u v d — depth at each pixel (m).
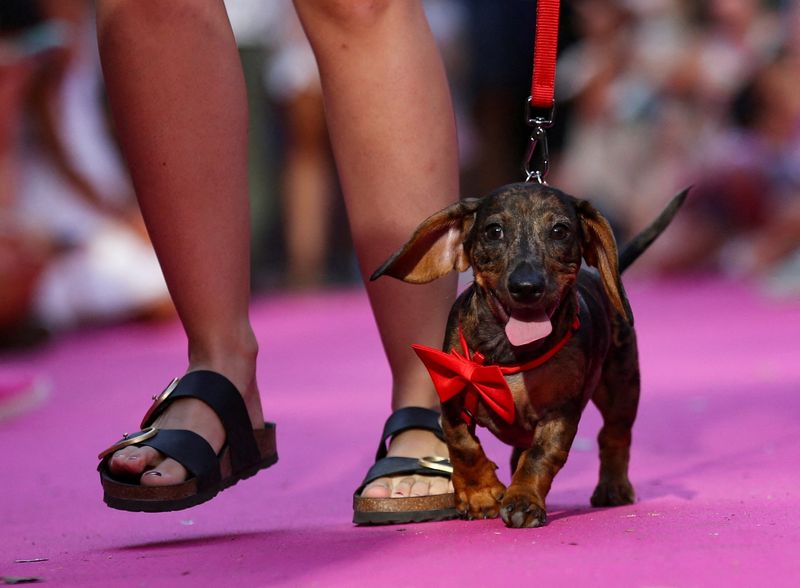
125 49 5.11
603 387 5.52
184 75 5.12
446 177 5.51
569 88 20.44
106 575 4.10
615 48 19.72
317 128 18.89
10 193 13.30
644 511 5.00
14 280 12.67
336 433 7.95
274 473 6.71
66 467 7.15
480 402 4.87
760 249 17.86
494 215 4.80
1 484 6.64
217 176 5.18
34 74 13.63
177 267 5.18
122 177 15.81
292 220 19.25
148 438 4.89
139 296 14.86
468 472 4.95
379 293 5.46
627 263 5.92
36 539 5.11
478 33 20.56
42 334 13.16
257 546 4.51
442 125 5.50
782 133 18.70
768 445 6.93
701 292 17.08
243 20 20.28
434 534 4.57
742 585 3.62
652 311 15.23
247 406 5.27
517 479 4.72
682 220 19.19
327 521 5.34
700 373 9.99
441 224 4.86
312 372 11.09
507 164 21.66
